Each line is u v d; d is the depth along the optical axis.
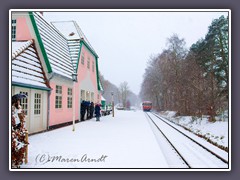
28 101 11.30
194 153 9.13
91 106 23.12
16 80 9.93
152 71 56.75
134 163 6.84
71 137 11.02
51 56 14.39
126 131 13.38
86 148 8.67
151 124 19.30
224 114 19.05
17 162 6.23
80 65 19.97
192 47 33.38
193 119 21.34
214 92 19.94
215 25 25.55
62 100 15.64
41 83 12.51
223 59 23.91
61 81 15.44
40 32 13.83
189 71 24.06
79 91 19.61
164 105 48.03
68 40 20.44
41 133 12.10
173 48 36.16
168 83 36.81
